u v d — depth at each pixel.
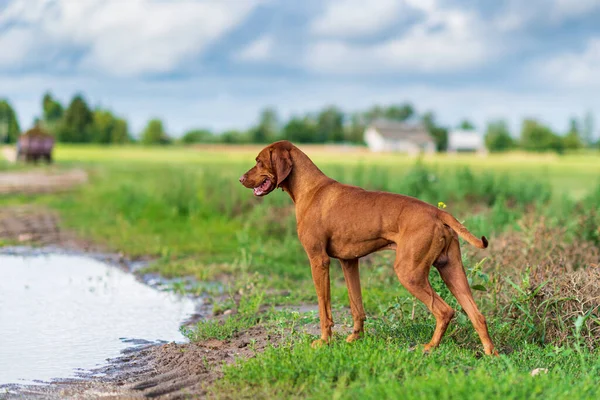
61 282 11.80
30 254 14.56
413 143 118.00
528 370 6.44
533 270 8.36
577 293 7.67
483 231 11.53
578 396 5.34
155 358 7.59
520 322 7.86
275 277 11.72
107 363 7.44
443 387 5.33
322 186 7.29
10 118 123.94
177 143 127.19
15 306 10.05
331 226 7.07
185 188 20.88
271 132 125.88
